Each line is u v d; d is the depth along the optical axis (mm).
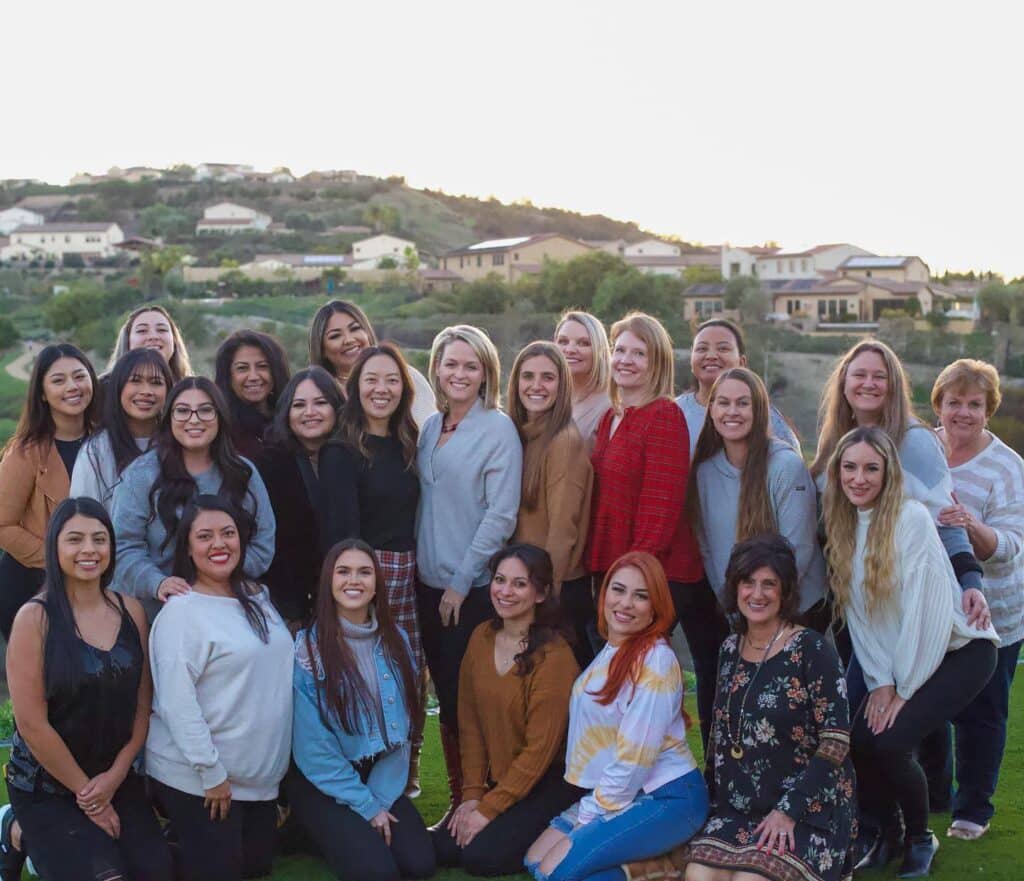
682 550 5340
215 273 98375
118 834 4559
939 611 4613
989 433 5434
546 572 5027
